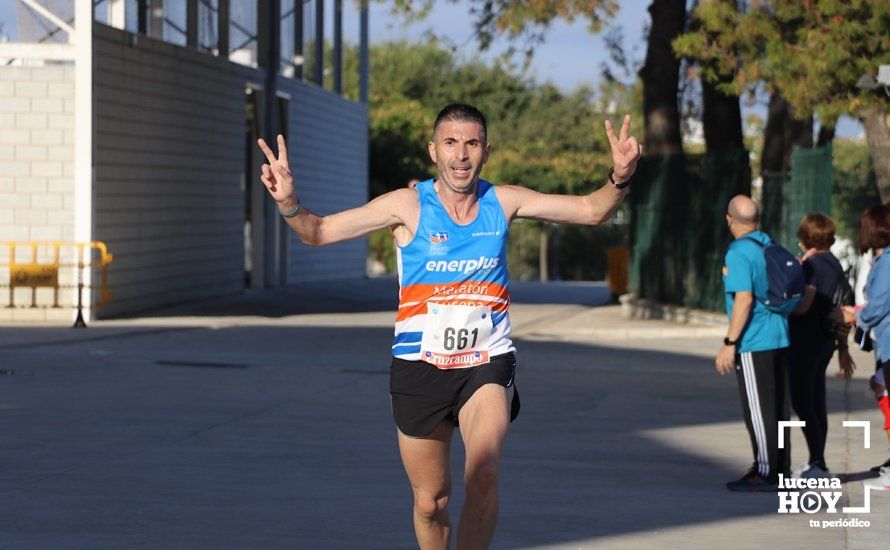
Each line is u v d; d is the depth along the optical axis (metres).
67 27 35.03
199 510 12.59
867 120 32.09
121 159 37.25
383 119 85.50
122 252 37.50
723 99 41.03
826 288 14.16
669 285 38.75
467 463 8.58
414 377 8.91
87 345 29.05
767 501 13.34
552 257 95.50
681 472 14.90
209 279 45.09
